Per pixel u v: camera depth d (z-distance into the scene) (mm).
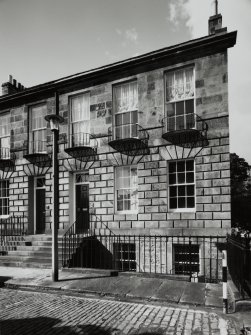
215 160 11109
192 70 12125
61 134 14430
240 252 6598
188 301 6656
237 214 27531
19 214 15234
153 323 5504
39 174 14984
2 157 16391
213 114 11305
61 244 11820
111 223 12750
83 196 14070
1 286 8617
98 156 13406
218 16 11812
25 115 15742
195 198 11352
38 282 8625
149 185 12164
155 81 12539
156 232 11797
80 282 8492
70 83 14336
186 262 10727
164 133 11906
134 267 12195
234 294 6438
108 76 13547
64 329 5262
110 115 13359
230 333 5000
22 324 5516
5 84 16891
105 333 5078
